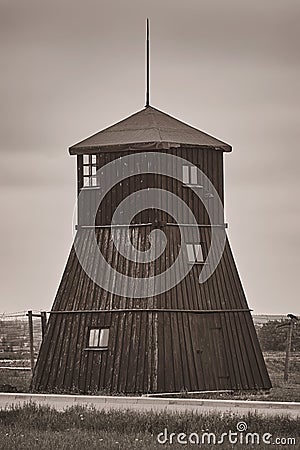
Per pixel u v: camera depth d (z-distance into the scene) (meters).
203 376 66.50
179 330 66.56
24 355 101.75
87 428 50.62
